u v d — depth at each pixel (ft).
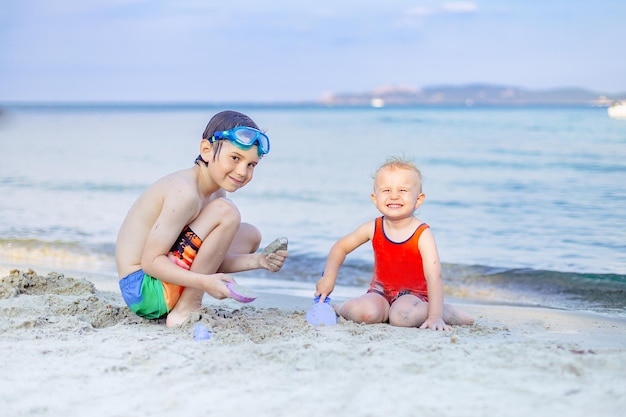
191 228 12.97
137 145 80.84
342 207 36.27
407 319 13.73
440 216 31.86
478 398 8.57
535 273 21.80
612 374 9.37
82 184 44.27
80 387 9.45
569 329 14.32
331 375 9.59
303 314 14.65
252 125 13.12
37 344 11.59
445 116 152.35
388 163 14.65
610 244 25.18
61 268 22.41
